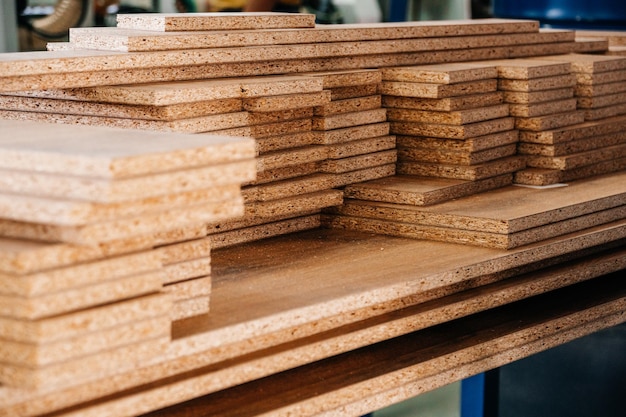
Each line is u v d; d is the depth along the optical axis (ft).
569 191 10.75
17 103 9.32
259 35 9.69
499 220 9.28
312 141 9.95
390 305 8.45
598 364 13.56
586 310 10.09
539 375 13.74
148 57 8.80
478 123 10.73
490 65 11.16
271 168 9.39
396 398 8.32
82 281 5.96
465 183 10.39
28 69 8.09
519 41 12.46
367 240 9.67
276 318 7.23
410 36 11.07
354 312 8.07
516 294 9.36
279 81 9.24
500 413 13.96
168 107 8.52
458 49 11.64
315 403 7.71
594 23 15.97
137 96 8.48
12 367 5.82
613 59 12.32
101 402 6.37
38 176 5.98
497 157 10.98
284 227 9.85
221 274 8.38
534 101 11.18
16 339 5.80
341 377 8.14
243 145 6.54
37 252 5.76
